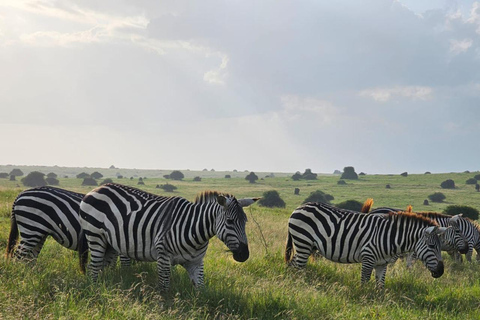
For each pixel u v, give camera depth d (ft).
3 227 36.24
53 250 29.89
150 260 23.38
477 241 49.11
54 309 18.21
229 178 476.13
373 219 29.68
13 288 19.90
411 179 384.47
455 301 28.68
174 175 455.22
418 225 28.71
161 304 21.04
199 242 22.44
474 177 358.43
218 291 22.49
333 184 358.64
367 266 29.25
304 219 31.19
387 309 25.34
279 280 28.12
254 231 51.29
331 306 23.59
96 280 22.57
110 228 23.11
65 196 25.70
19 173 483.10
